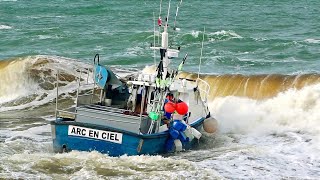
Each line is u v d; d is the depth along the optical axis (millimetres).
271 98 38844
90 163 26609
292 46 79125
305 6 150000
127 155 27469
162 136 28297
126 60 68188
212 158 28938
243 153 29891
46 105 43406
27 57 48031
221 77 42719
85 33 96938
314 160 28953
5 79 46344
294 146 31391
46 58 48156
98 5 151125
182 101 30328
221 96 41188
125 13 132000
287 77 40000
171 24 109000
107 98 30891
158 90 28938
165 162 27078
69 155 27516
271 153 30047
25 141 31469
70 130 27719
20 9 145250
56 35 94188
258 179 26125
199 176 25797
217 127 33219
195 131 30062
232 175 26516
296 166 28031
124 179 25031
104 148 27547
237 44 82438
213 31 97938
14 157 27391
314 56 70875
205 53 75000
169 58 30000
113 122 27672
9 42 87812
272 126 35531
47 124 37062
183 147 29719
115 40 87500
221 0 172125
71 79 46375
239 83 41125
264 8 145500
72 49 80688
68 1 168250
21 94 45406
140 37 88500
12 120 38531
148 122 28141
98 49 79625
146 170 26141
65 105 42969
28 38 91188
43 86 45938
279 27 103812
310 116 35438
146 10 137125
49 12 137875
